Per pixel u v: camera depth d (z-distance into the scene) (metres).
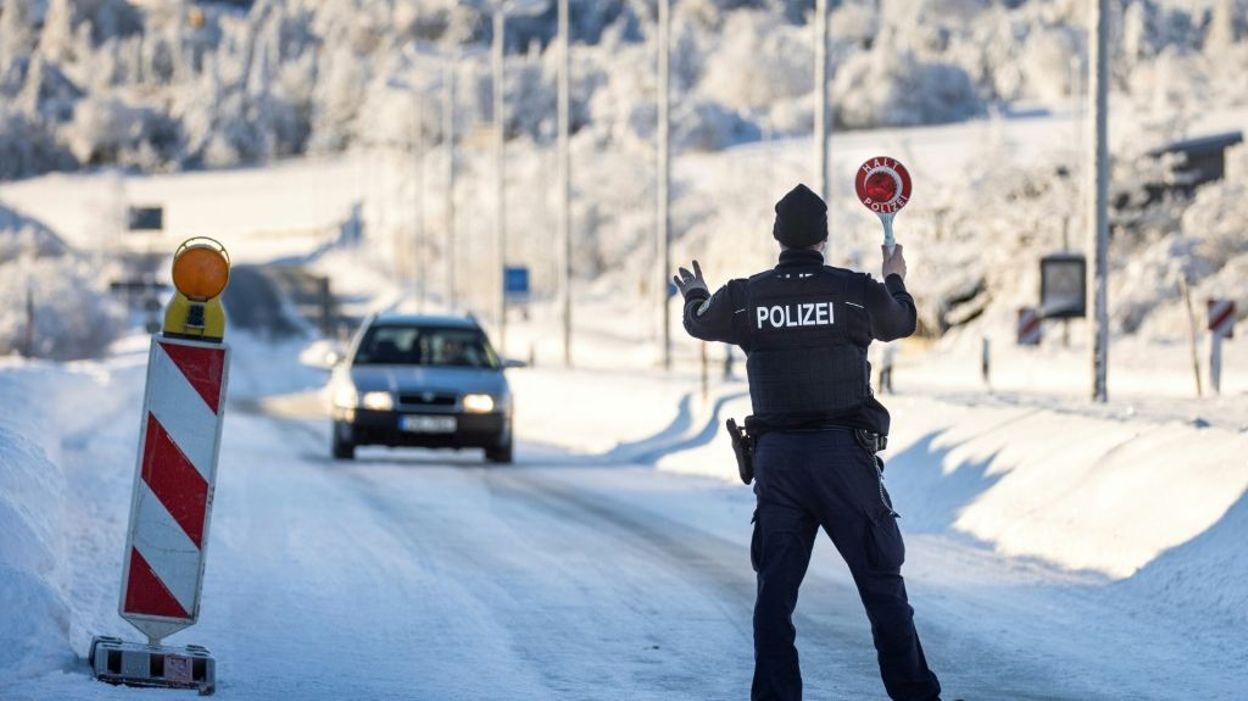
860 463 9.77
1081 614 14.89
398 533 20.81
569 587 16.50
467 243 192.88
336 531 20.91
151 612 11.41
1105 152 32.41
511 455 33.69
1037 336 53.03
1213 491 17.06
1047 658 12.91
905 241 104.88
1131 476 19.06
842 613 15.04
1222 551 15.68
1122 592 15.96
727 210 164.00
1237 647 13.19
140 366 63.66
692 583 16.81
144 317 165.62
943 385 57.28
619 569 17.78
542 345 127.88
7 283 122.81
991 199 101.69
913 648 9.87
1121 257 96.44
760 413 9.91
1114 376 54.56
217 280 11.49
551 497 26.03
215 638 13.47
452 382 33.22
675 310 140.75
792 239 10.00
